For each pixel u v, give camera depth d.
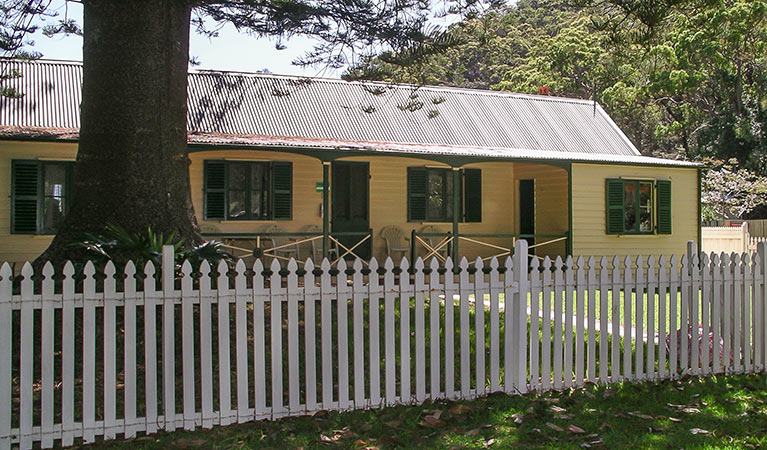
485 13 11.18
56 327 7.22
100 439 5.21
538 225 17.97
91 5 8.51
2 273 4.99
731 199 30.62
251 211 15.84
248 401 5.91
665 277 6.73
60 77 15.62
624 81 34.69
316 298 5.68
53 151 13.59
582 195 16.52
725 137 34.94
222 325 5.42
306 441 5.11
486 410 5.85
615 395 6.26
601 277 6.48
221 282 5.41
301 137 16.11
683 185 17.94
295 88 17.47
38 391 6.09
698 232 18.02
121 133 8.37
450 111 18.98
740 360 7.12
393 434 5.30
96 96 8.45
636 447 5.03
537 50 40.94
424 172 17.42
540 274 6.42
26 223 13.44
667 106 38.06
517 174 18.44
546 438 5.21
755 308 7.13
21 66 15.48
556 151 18.39
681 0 8.97
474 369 7.18
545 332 6.27
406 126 17.86
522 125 19.31
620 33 9.61
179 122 8.82
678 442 5.11
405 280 5.91
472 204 17.98
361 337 5.78
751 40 32.78
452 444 5.09
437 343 6.01
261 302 5.54
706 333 6.90
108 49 8.44
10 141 13.19
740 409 5.93
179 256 7.42
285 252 15.88
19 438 4.98
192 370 5.36
